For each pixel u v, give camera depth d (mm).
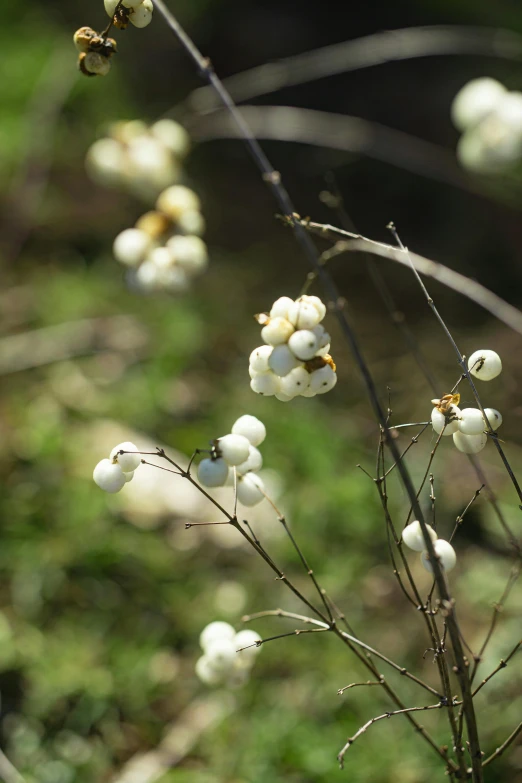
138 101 2432
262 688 1152
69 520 1261
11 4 2590
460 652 919
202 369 1650
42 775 1097
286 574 1241
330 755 1104
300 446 1438
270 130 1611
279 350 909
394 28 2574
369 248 1025
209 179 2236
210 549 1271
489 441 1459
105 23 2609
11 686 1142
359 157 2174
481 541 1272
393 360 1716
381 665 1159
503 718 1106
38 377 1554
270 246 2045
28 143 2059
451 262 1960
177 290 1080
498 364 925
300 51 2570
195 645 1186
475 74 2348
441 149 2113
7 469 1340
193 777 1104
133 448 932
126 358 1620
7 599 1193
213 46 2629
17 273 1807
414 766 1095
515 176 1728
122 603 1204
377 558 1276
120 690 1149
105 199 2059
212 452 928
